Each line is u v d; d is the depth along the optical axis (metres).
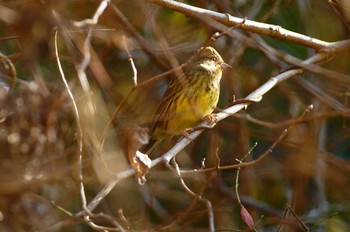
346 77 12.77
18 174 11.88
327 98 14.38
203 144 15.67
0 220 11.83
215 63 13.30
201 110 13.15
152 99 14.07
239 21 11.82
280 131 15.39
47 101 11.81
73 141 12.49
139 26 14.34
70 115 12.30
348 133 15.70
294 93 15.45
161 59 14.08
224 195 15.16
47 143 11.97
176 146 10.82
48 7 10.88
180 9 11.60
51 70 13.37
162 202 14.99
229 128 15.28
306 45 12.58
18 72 12.83
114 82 14.56
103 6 10.62
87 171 12.12
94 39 13.89
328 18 15.74
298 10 15.85
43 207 12.53
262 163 15.53
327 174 15.37
